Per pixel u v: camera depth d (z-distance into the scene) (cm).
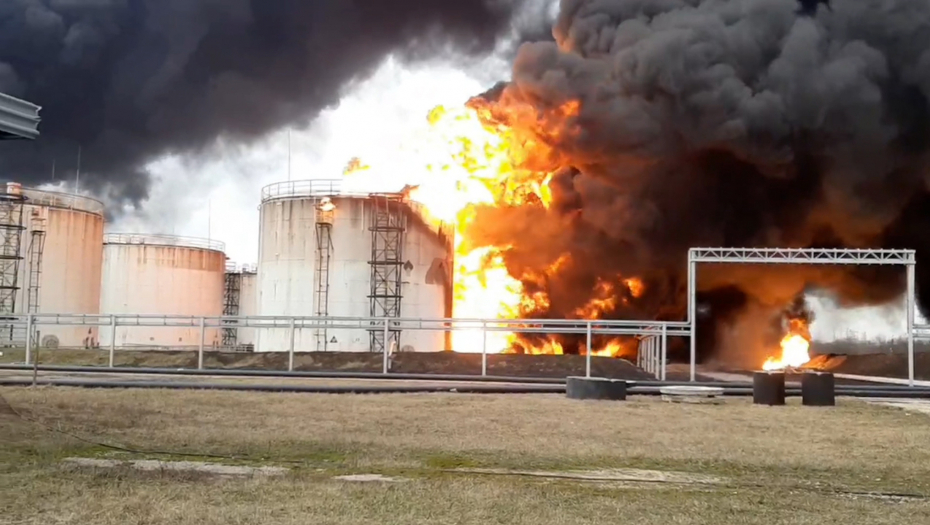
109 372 3944
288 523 1002
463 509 1095
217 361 4612
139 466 1376
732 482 1366
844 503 1199
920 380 4531
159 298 7275
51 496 1133
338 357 4609
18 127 1502
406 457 1542
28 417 1877
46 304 5844
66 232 5972
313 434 1820
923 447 1848
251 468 1388
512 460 1539
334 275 5525
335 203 5553
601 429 2038
